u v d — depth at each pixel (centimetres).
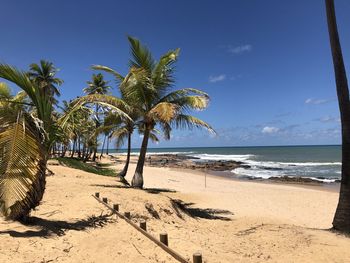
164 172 3400
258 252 761
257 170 4266
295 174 3734
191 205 1555
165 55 1396
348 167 1016
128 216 799
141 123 1639
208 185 2498
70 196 989
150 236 634
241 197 1875
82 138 4238
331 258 730
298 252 766
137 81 1355
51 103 664
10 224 620
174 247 683
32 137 596
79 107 776
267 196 1936
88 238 632
